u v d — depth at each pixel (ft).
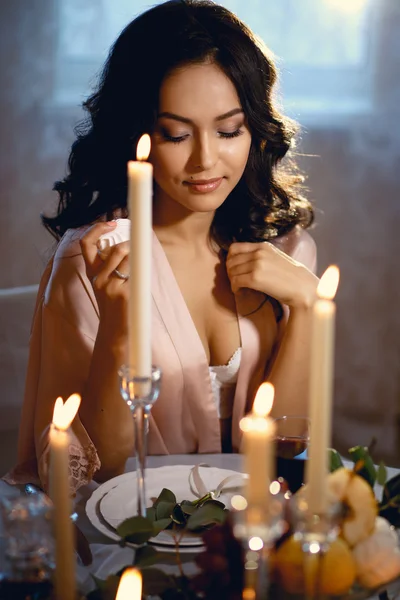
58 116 9.96
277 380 5.27
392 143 10.30
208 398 5.34
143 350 2.81
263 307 5.54
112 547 3.39
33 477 4.66
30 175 10.04
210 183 4.85
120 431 4.50
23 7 9.66
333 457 3.16
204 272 5.52
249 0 10.07
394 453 10.11
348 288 10.73
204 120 4.70
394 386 10.88
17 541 2.73
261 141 5.23
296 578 2.59
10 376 6.84
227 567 2.59
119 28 9.82
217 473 4.10
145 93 4.75
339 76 10.20
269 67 4.96
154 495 3.89
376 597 2.97
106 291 4.38
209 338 5.53
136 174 2.71
